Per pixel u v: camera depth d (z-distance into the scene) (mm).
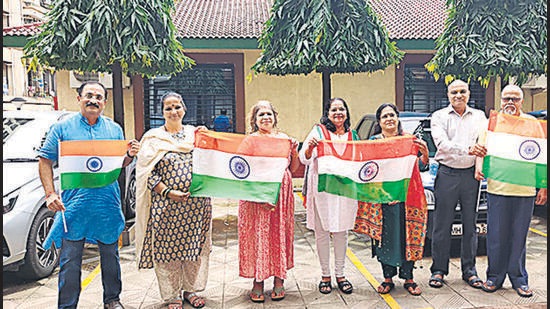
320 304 3904
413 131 6023
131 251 5531
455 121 4148
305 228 6688
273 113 3994
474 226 4219
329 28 5695
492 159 3912
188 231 3646
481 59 5660
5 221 4117
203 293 4211
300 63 5719
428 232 4863
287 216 3939
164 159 3592
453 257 5117
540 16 5707
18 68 18266
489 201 4055
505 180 3898
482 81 6457
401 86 10336
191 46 8992
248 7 12141
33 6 19641
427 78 10664
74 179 3383
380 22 6086
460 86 4066
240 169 3727
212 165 3693
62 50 5145
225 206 8383
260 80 10125
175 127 3744
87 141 3436
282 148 3814
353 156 3877
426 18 10812
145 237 3643
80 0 5074
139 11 5148
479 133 4051
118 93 5820
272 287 4320
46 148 3354
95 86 3482
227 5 12352
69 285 3404
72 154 3387
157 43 5414
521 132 3869
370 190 3844
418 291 4059
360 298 4020
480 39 5766
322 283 4203
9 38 8453
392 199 3816
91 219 3428
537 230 6246
